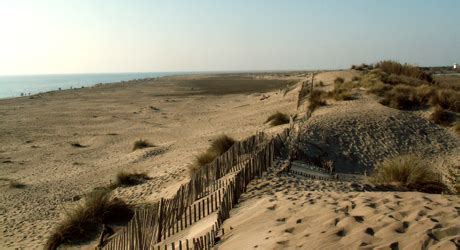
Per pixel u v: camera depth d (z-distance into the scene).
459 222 4.52
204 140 21.70
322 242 4.62
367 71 37.12
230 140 14.36
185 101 52.94
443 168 13.39
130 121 36.28
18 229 11.59
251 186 8.52
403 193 6.36
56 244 9.56
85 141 27.56
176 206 8.00
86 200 11.23
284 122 20.81
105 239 9.42
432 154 15.28
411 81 28.67
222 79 130.88
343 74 38.28
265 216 6.13
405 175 9.23
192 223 7.60
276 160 11.43
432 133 17.30
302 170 11.08
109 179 16.86
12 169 20.14
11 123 36.84
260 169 9.61
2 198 15.01
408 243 4.18
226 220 6.62
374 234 4.58
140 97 62.41
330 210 5.70
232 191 7.49
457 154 15.13
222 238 5.85
